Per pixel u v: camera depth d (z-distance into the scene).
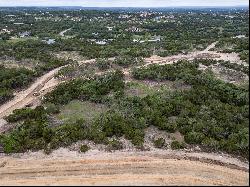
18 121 35.44
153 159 27.06
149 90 42.88
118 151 28.34
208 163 26.56
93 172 25.41
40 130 31.61
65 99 39.94
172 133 31.33
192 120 32.31
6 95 43.31
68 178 24.73
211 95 36.53
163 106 35.84
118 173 25.20
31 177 25.05
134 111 34.91
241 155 27.64
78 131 30.92
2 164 26.97
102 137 29.83
